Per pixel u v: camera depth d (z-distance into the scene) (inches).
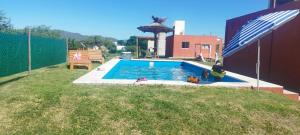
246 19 619.8
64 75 454.6
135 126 205.3
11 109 229.1
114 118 216.2
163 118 219.0
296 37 413.1
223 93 299.9
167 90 307.3
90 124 206.1
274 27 304.5
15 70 470.0
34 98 257.9
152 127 204.8
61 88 309.6
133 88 316.2
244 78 438.3
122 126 204.8
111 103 245.8
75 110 228.8
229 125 212.8
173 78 589.9
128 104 245.3
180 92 298.4
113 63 724.0
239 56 652.7
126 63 912.3
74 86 328.2
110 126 204.1
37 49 581.3
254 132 204.8
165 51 1627.7
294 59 418.3
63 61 801.6
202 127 207.6
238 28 669.9
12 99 254.8
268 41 503.8
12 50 457.7
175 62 926.4
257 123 218.4
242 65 634.2
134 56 1325.0
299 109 252.7
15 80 389.4
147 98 264.1
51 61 682.2
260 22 370.9
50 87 319.0
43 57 621.3
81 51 594.2
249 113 235.9
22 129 196.1
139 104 245.6
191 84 347.3
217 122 216.5
